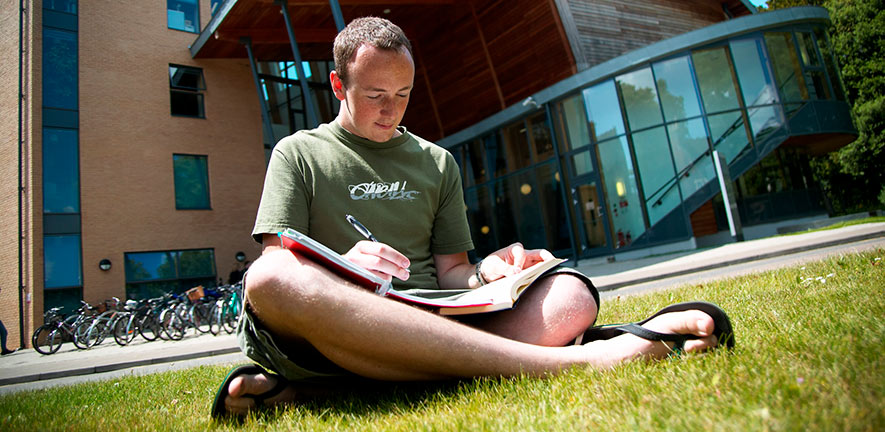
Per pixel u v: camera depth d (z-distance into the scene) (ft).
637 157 46.68
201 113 59.26
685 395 4.05
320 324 4.58
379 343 4.62
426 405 5.22
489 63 55.16
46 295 48.70
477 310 5.22
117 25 55.88
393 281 6.15
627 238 47.03
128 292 52.26
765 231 49.75
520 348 5.19
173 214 55.52
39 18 51.98
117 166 53.67
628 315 11.61
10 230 50.34
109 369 23.45
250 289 4.71
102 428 6.33
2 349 44.29
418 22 57.16
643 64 46.44
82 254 50.72
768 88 45.14
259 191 60.75
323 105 66.74
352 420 5.15
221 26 51.01
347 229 6.16
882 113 84.02
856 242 27.58
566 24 49.37
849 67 89.51
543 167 52.75
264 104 52.65
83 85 53.26
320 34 55.72
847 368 4.14
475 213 59.67
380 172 6.47
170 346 30.91
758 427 3.13
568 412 4.12
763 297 10.66
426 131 63.98
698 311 5.36
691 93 45.27
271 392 5.90
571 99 50.06
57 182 50.83
